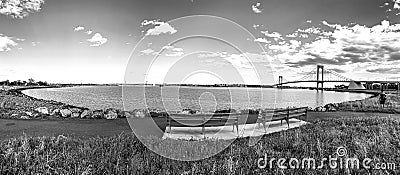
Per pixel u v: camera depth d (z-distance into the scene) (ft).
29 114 42.83
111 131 32.76
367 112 62.08
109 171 17.87
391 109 64.95
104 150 22.48
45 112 44.65
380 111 63.16
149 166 19.43
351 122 40.55
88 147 22.80
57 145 23.57
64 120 39.93
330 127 36.50
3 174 17.12
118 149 22.50
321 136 29.55
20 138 25.90
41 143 23.38
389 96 100.78
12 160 19.12
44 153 21.03
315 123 41.45
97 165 18.90
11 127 34.55
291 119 47.44
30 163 19.03
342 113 59.31
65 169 18.03
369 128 34.76
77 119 40.81
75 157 20.29
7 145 22.56
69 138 26.58
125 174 17.81
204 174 18.03
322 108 65.05
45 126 35.58
